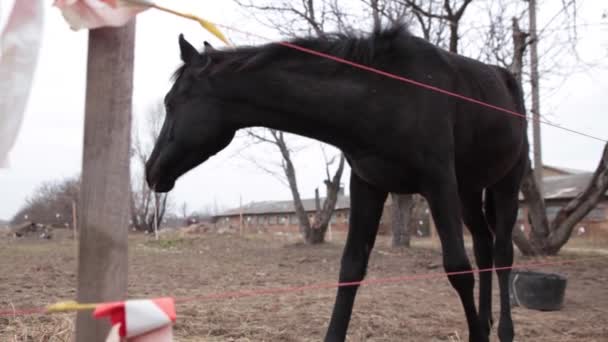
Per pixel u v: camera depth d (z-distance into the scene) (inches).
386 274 361.4
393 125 102.8
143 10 62.7
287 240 802.2
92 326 62.6
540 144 441.7
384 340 156.9
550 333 171.3
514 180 147.9
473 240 161.8
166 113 99.3
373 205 117.3
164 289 273.3
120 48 64.3
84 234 63.4
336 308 115.7
